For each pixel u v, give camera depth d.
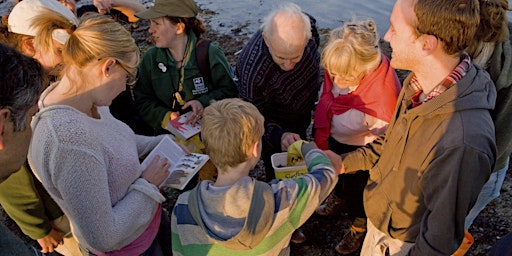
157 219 2.21
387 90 2.40
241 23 7.02
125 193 1.95
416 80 1.88
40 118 1.68
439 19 1.54
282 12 2.49
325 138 2.72
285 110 2.90
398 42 1.71
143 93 3.21
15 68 1.18
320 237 3.32
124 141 2.01
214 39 6.54
